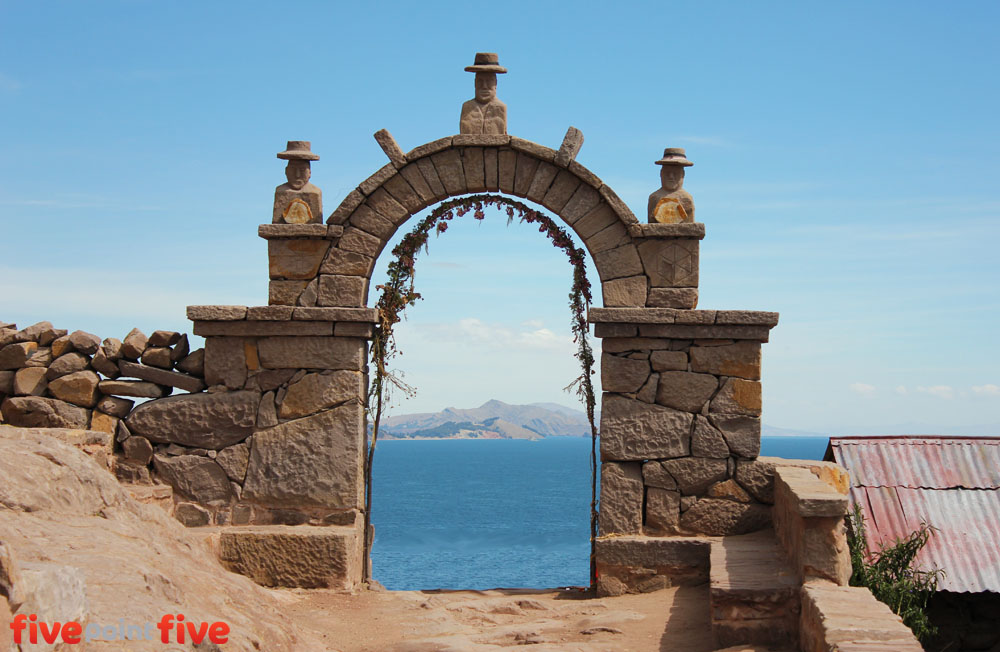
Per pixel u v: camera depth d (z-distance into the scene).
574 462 155.88
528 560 34.97
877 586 9.14
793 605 7.18
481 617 9.15
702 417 10.27
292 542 9.89
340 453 10.44
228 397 10.59
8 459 6.86
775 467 10.08
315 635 7.97
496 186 10.63
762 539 9.66
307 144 10.86
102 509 7.37
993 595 10.57
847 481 10.14
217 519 10.46
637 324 10.34
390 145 10.62
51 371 10.73
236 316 10.50
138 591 5.75
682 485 10.24
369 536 11.03
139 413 10.64
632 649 7.49
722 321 10.17
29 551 5.65
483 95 10.65
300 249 10.72
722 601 7.27
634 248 10.49
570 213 10.55
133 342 10.78
